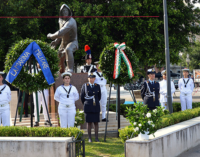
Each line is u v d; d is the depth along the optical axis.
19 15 15.31
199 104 12.45
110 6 16.52
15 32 14.97
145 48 17.55
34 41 6.44
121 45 7.58
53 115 8.43
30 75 6.38
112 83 7.93
